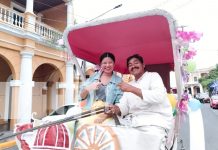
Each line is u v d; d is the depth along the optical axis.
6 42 11.57
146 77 3.25
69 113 3.53
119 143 2.48
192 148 3.49
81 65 4.59
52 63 14.77
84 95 3.42
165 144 2.90
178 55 3.06
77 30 3.65
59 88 15.84
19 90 12.17
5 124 13.14
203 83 44.91
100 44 4.14
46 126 2.67
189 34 2.88
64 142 2.80
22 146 3.02
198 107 3.66
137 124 3.00
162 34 3.60
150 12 2.97
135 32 3.59
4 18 11.59
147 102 2.94
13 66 12.05
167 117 3.07
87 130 2.68
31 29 12.72
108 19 3.26
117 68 4.99
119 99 3.49
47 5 15.85
